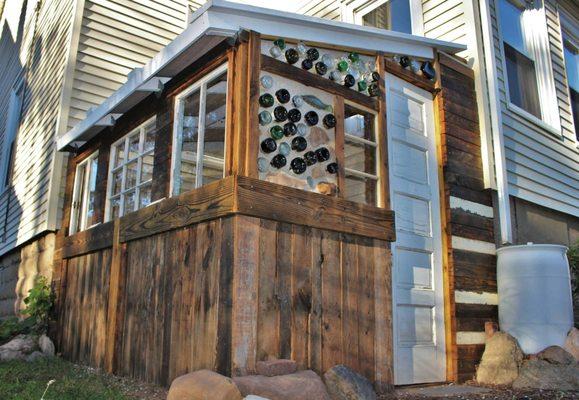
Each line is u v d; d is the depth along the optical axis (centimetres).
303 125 359
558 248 430
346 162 385
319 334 322
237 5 334
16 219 753
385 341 356
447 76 479
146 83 427
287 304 311
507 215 477
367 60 420
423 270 420
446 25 544
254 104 331
